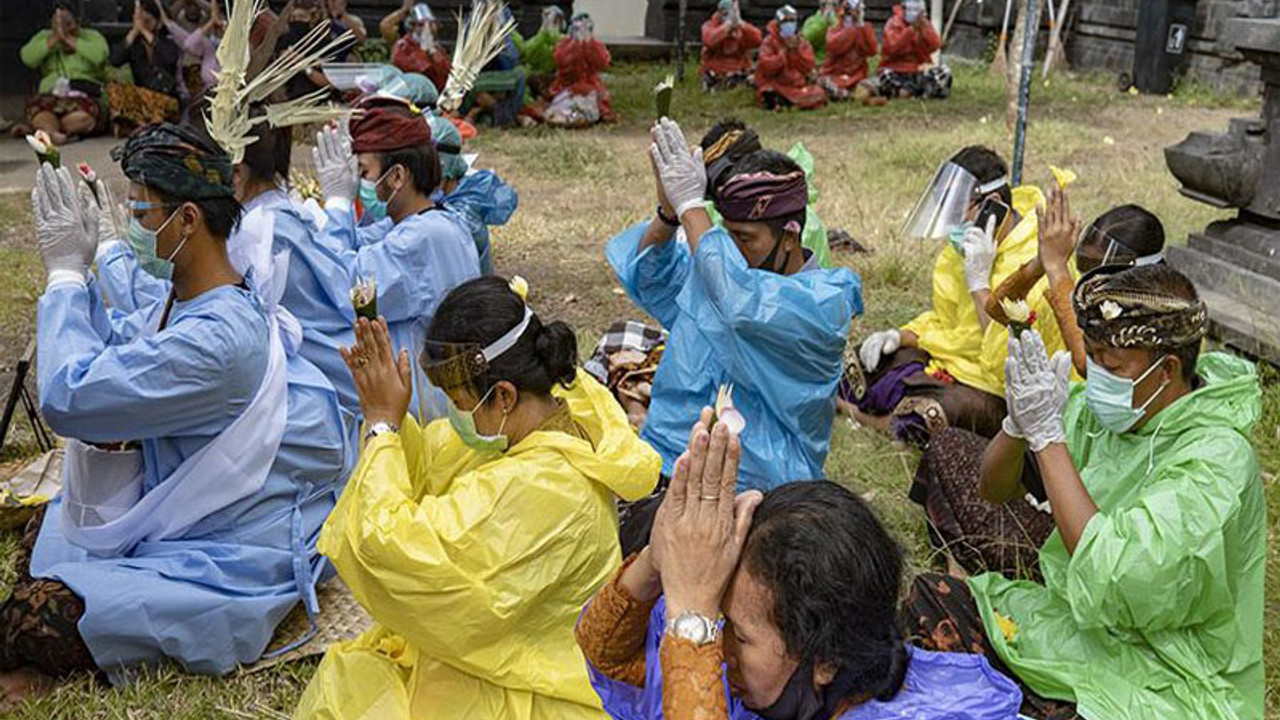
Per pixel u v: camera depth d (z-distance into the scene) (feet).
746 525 6.91
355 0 62.75
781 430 13.83
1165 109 57.00
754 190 13.15
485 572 9.38
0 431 16.46
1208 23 60.44
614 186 40.29
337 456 14.02
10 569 14.98
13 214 34.65
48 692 12.89
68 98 47.06
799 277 13.47
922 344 20.06
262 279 13.62
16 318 25.31
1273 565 15.08
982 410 18.86
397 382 10.11
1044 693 10.12
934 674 7.64
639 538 10.71
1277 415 19.89
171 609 12.71
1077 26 69.41
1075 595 9.89
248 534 13.42
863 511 6.91
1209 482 9.81
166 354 12.18
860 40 60.23
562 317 26.84
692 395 14.01
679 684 6.78
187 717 12.49
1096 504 10.72
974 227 18.03
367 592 9.62
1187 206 35.12
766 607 6.79
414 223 16.70
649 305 15.46
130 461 13.24
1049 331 17.02
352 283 15.90
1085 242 15.53
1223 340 23.63
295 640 13.65
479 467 9.96
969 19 75.15
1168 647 10.08
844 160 44.65
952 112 57.47
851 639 6.75
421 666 10.18
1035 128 49.70
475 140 48.47
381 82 22.89
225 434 12.92
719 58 62.59
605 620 8.05
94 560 13.29
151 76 48.24
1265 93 24.82
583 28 52.85
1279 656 13.25
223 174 12.50
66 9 47.47
